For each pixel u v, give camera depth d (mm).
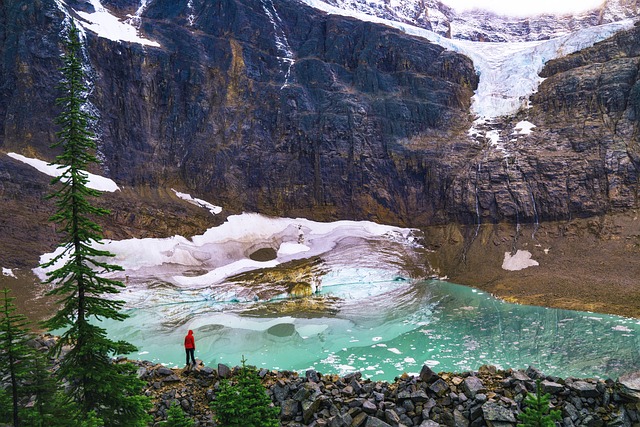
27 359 9352
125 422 9898
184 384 15164
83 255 9492
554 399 13961
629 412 13555
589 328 24438
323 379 15258
